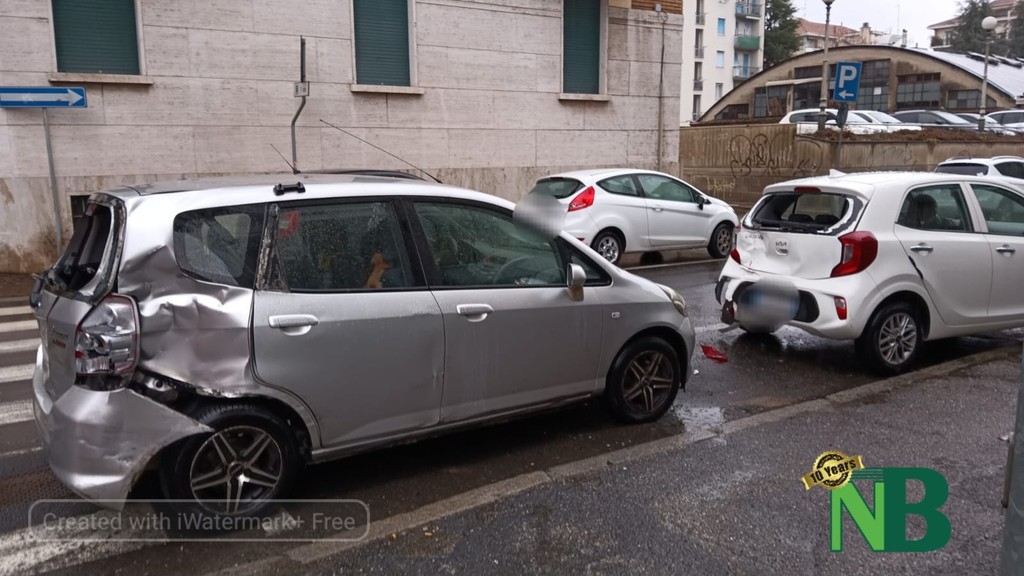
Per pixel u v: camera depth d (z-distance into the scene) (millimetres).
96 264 3566
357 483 4281
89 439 3338
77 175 11586
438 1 14406
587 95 16453
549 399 4688
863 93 46906
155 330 3436
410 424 4137
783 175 20516
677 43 17719
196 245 3592
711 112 51406
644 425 5191
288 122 13172
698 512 3941
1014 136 25125
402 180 4547
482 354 4320
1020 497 2289
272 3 12773
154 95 11992
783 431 5066
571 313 4680
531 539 3670
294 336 3691
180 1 12016
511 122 15641
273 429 3723
